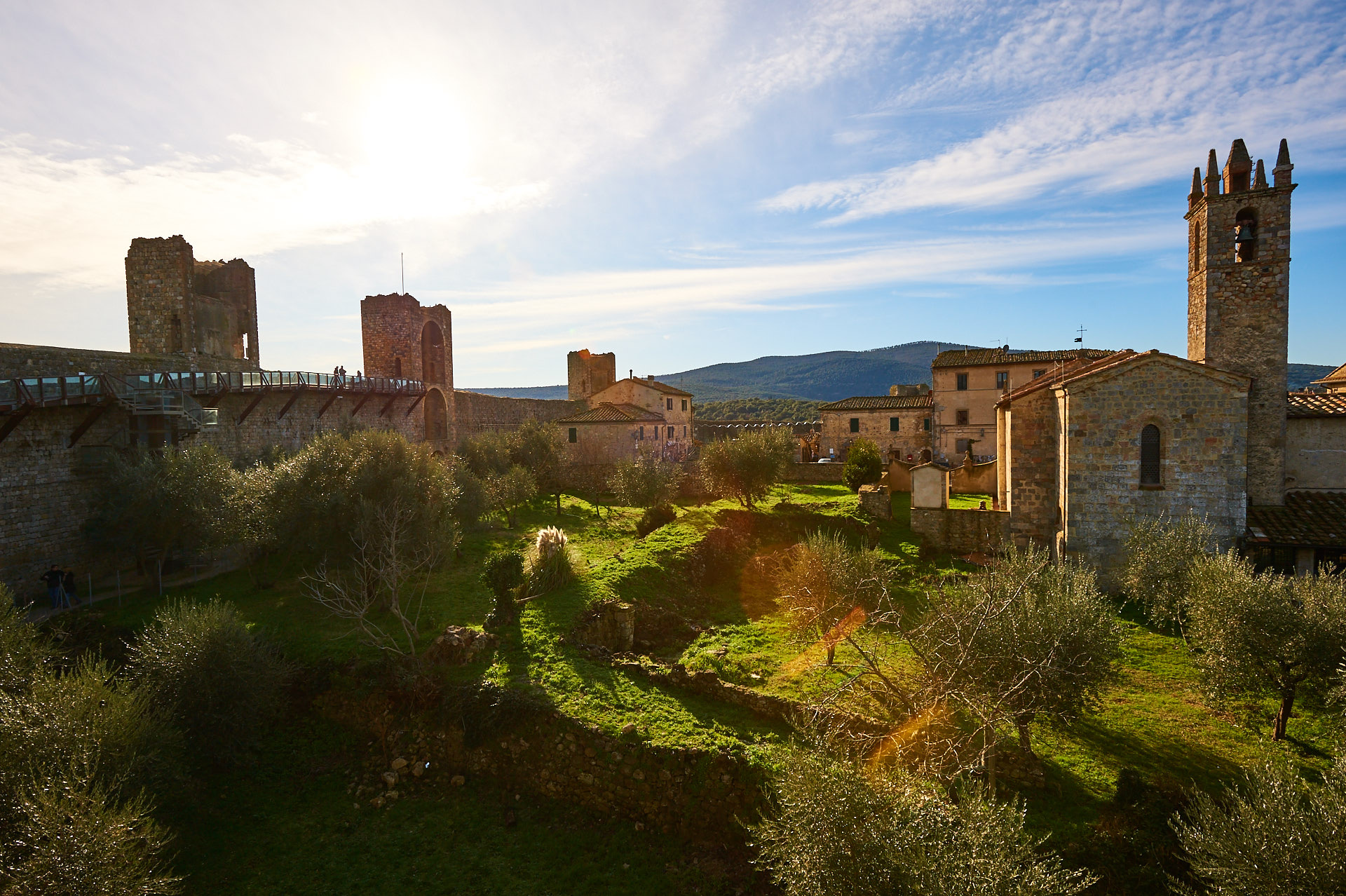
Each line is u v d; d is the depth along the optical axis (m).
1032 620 14.41
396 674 17.52
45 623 21.12
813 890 8.75
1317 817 8.74
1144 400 25.64
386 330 54.69
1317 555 24.06
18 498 24.38
